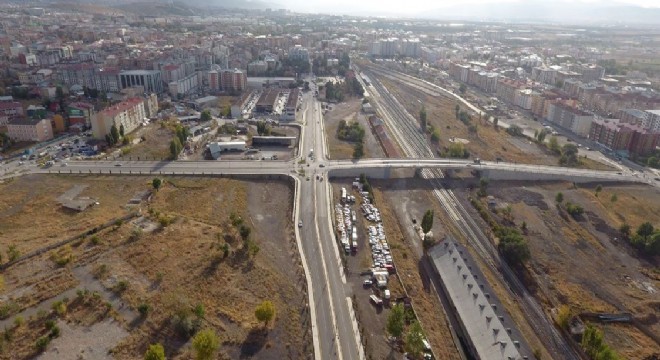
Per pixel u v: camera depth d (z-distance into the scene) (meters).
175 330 148.62
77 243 191.00
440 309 182.00
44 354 134.88
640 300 195.38
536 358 158.00
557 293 198.88
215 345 135.25
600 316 185.25
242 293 170.62
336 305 174.62
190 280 172.50
